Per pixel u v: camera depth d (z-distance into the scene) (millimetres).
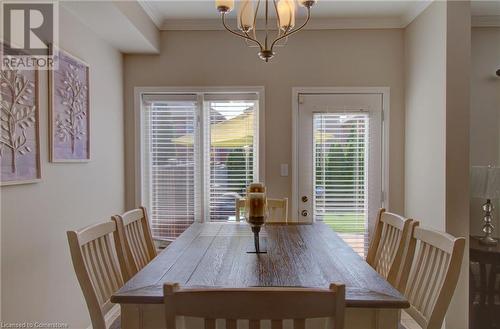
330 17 2986
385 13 2908
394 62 3080
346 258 1616
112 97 2879
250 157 3174
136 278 1347
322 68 3100
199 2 2678
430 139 2584
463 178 2336
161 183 3213
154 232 3223
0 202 1606
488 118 2752
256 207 1723
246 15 1762
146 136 3193
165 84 3131
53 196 2021
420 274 1502
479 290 2352
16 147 1689
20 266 1743
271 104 3121
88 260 1447
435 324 1270
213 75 3125
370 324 1222
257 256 1648
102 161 2689
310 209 3141
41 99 1901
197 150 3176
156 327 1253
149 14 2775
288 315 864
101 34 2605
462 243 1274
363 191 3125
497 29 2742
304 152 3131
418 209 2799
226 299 862
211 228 2297
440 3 2414
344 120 3115
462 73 2326
